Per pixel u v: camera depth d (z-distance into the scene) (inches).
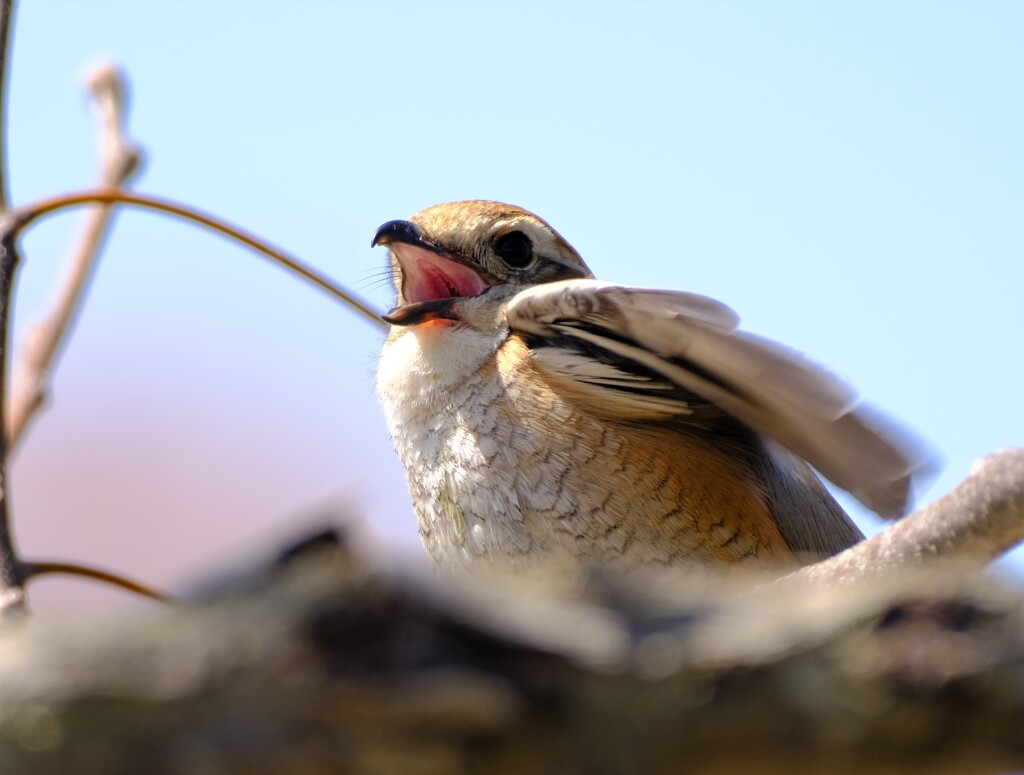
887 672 33.0
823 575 64.2
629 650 33.9
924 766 33.7
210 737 32.6
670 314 84.2
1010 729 33.1
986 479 63.2
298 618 32.6
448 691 32.7
